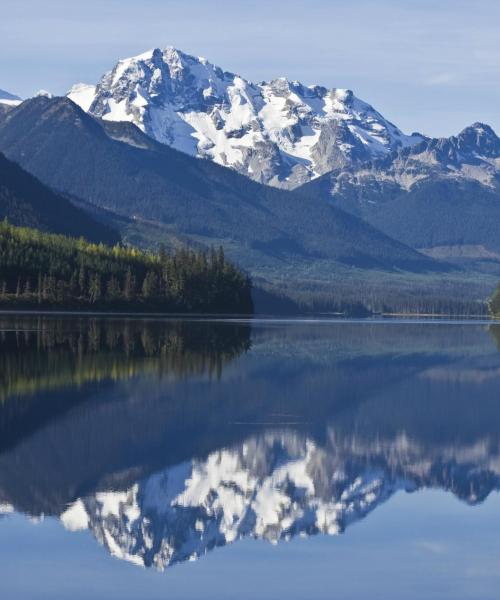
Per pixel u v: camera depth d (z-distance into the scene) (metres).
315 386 119.94
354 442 83.00
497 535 56.44
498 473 72.19
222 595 47.31
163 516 59.09
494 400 110.38
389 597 47.22
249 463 73.50
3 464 70.00
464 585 48.59
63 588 47.94
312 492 65.44
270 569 50.72
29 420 87.50
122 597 47.03
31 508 59.78
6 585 48.22
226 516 59.53
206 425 88.94
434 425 92.44
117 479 67.00
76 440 79.31
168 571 50.25
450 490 66.69
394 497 64.81
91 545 53.69
